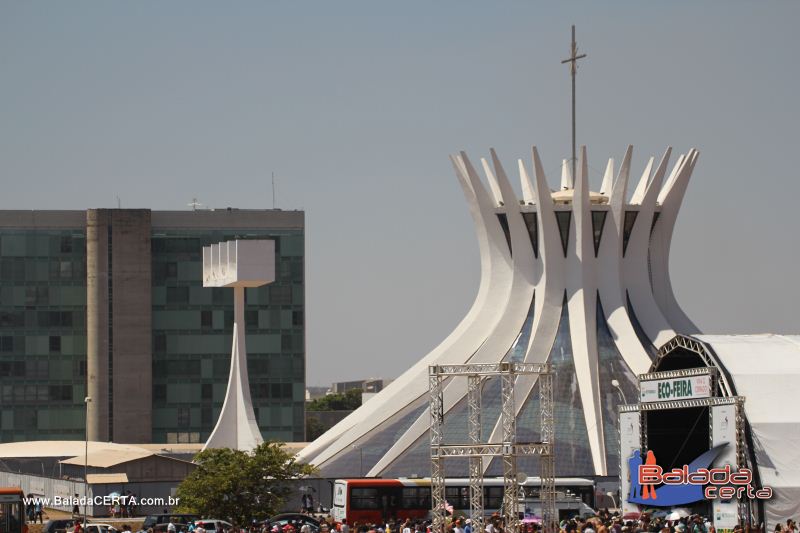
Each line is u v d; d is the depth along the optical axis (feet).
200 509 621.72
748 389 521.65
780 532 441.27
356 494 606.96
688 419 566.36
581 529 468.34
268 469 628.28
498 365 547.49
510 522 514.27
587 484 636.07
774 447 509.76
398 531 517.55
